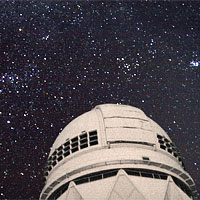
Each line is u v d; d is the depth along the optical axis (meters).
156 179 38.16
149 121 44.75
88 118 44.53
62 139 44.34
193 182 41.75
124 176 37.06
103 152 39.59
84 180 38.50
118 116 43.75
